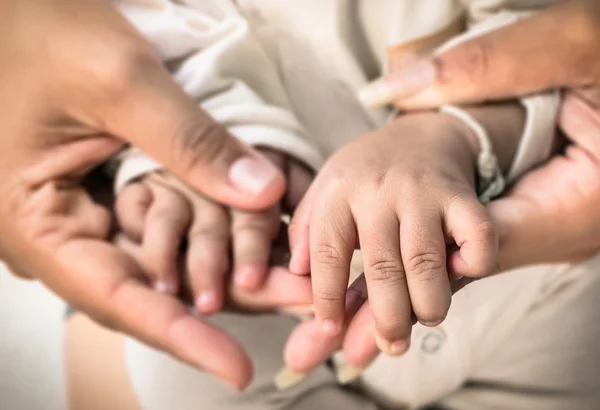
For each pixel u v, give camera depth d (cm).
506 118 28
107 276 27
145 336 26
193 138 27
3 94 29
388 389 33
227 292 26
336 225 24
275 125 30
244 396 33
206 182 27
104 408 35
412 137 27
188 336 25
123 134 28
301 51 33
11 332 38
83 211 29
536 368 34
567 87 29
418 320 23
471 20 33
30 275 31
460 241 23
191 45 32
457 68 28
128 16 32
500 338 32
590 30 28
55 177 29
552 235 27
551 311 32
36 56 29
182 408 33
